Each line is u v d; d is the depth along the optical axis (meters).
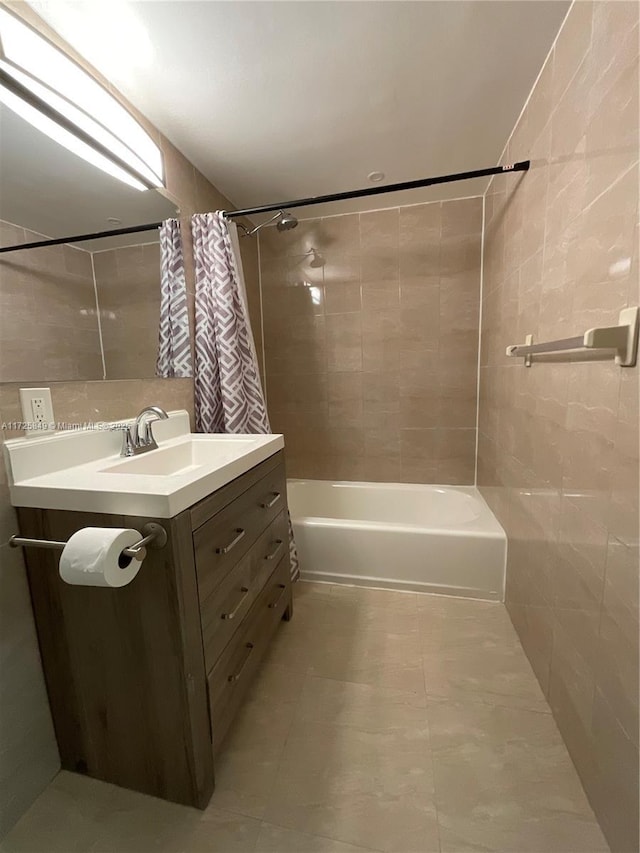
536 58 1.19
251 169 1.79
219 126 1.47
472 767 1.03
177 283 1.61
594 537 0.91
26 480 0.95
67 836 0.91
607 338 0.75
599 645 0.88
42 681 1.00
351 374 2.49
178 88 1.27
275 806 0.96
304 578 2.01
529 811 0.93
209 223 1.67
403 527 1.86
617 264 0.80
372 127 1.51
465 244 2.20
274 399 2.64
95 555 0.71
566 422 1.07
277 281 2.50
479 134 1.58
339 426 2.57
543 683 1.26
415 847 0.86
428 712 1.21
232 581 1.10
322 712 1.22
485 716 1.19
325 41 1.11
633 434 0.74
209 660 0.97
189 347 1.67
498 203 1.84
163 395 1.53
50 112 1.05
